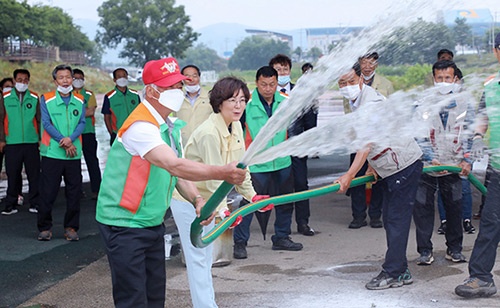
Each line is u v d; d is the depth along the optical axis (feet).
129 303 12.47
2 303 18.30
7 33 156.97
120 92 34.42
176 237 25.54
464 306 16.78
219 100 15.80
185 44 231.71
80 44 215.10
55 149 25.34
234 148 16.21
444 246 22.98
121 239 12.37
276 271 20.57
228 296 18.13
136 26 224.94
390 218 18.25
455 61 19.04
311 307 17.06
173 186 12.82
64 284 19.92
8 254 23.67
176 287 19.22
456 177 20.10
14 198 31.78
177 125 13.76
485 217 17.20
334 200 33.12
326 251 22.97
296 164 25.07
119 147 12.31
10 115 30.91
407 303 17.13
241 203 22.15
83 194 37.37
